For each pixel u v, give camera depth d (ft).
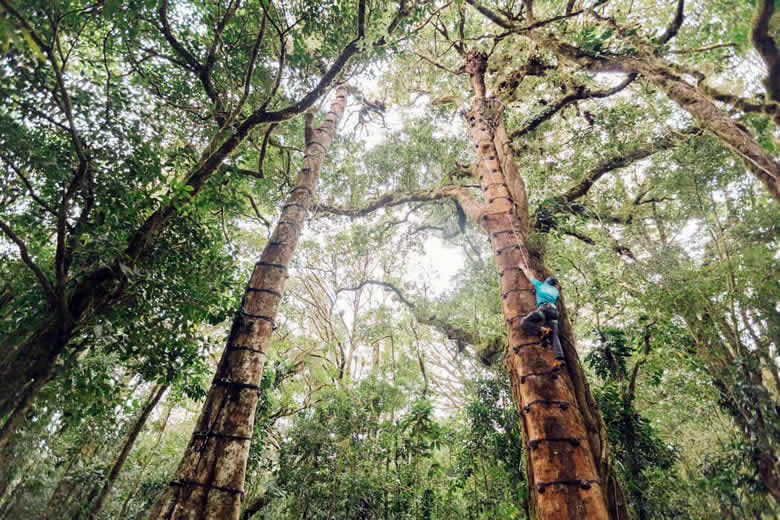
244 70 24.52
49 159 15.02
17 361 13.82
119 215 16.98
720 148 24.59
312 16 20.70
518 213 26.53
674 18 23.11
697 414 33.94
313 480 27.68
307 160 31.07
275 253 24.45
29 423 15.69
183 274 19.40
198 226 20.24
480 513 27.50
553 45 25.81
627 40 23.85
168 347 19.60
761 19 15.44
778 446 18.90
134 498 32.40
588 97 32.01
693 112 19.79
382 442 29.71
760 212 21.38
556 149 36.11
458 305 42.42
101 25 18.81
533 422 17.57
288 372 38.14
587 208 31.17
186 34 22.62
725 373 22.67
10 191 16.34
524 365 19.26
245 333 20.92
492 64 38.81
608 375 27.40
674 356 28.91
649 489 23.79
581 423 17.37
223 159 19.80
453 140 45.44
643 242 30.76
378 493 27.43
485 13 28.66
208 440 17.61
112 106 17.13
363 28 20.22
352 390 32.24
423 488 30.19
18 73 14.20
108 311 16.67
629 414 24.70
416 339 52.75
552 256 30.63
